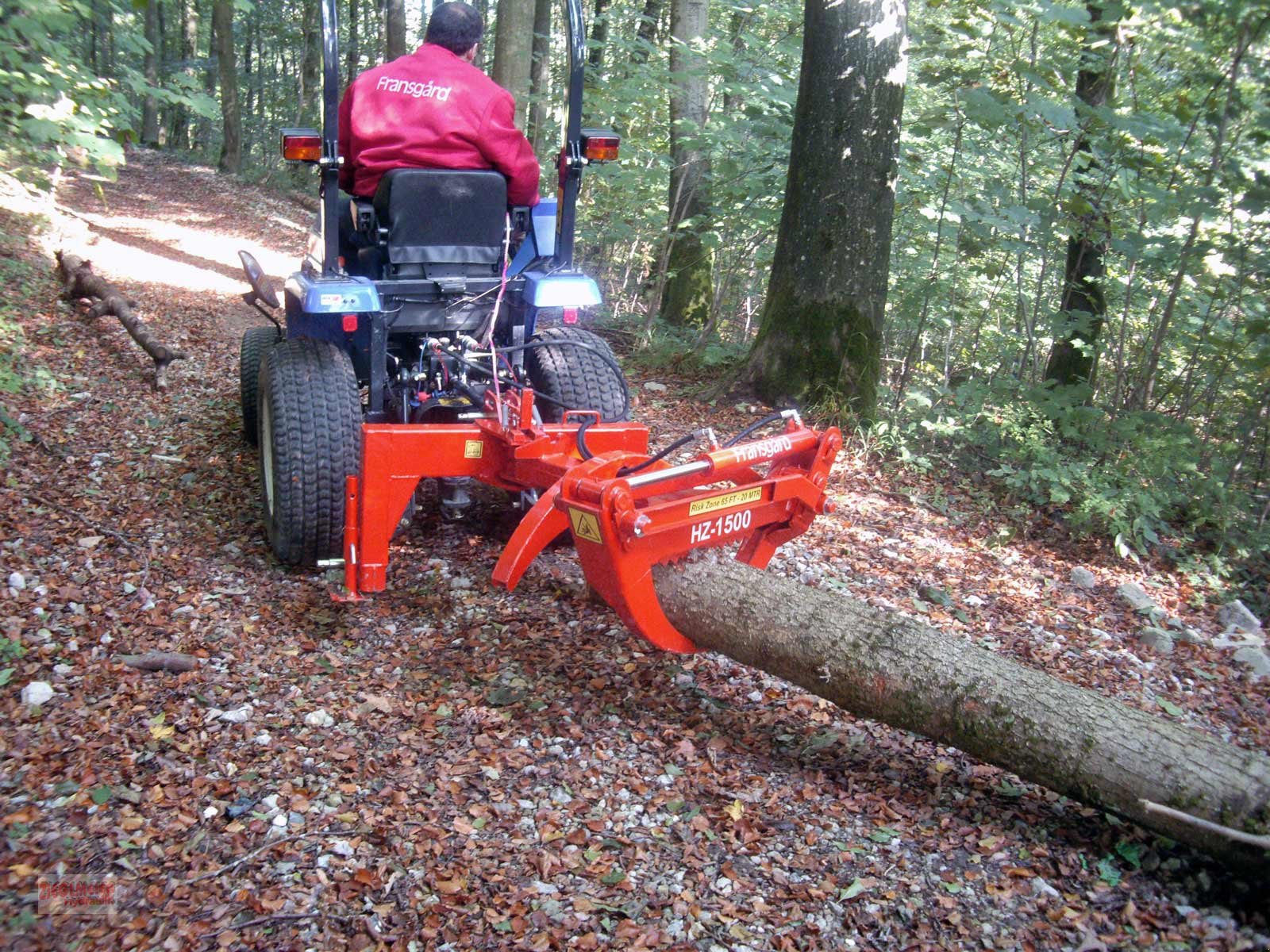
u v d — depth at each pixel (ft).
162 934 8.10
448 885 8.86
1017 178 24.25
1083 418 20.22
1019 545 18.35
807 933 8.55
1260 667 14.65
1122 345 21.30
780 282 23.25
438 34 14.46
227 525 16.06
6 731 10.38
